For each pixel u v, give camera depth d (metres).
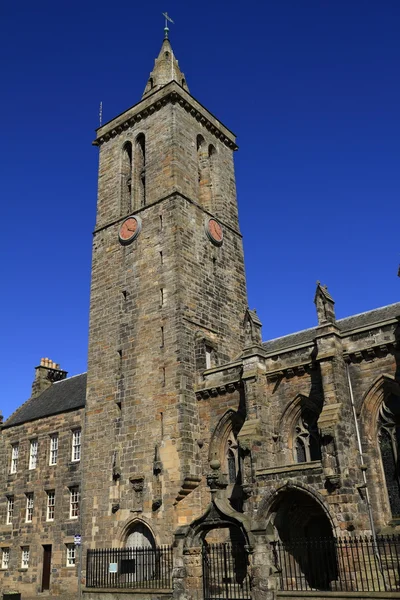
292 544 30.44
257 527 25.59
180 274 43.97
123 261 48.25
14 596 35.53
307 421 35.81
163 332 42.97
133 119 53.03
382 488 31.39
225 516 26.69
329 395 32.72
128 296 46.62
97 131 56.31
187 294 43.97
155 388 41.78
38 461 52.94
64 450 50.69
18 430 56.78
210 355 43.75
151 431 40.78
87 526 42.09
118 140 54.44
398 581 27.94
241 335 48.72
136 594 31.67
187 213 47.12
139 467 40.50
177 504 37.62
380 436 32.53
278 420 36.28
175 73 57.81
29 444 55.06
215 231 49.84
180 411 39.62
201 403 40.91
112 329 46.72
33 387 63.56
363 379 33.50
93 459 43.75
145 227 47.72
